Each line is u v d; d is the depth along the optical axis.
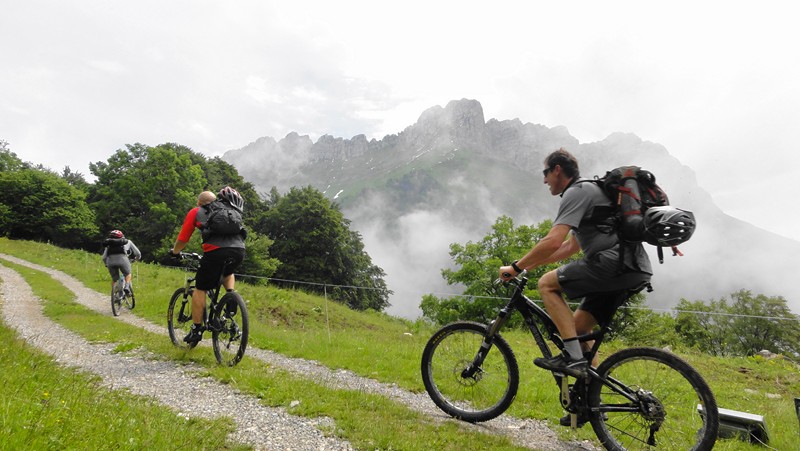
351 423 3.67
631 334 26.34
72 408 3.09
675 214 2.84
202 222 5.90
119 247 11.80
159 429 3.07
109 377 4.99
